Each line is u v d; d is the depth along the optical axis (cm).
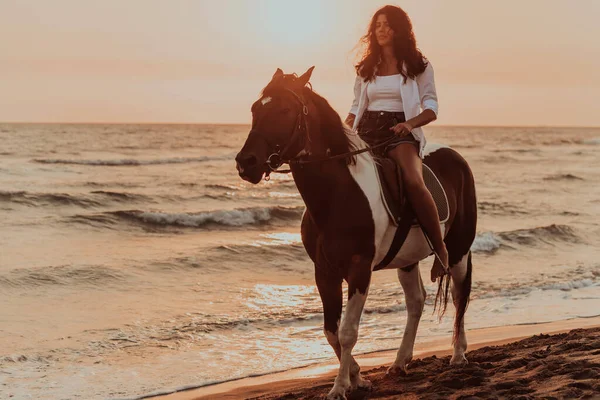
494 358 675
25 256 1534
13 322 1006
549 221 2420
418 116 548
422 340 923
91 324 1005
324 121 511
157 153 5972
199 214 2200
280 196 3098
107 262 1459
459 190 633
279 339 950
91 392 728
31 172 3816
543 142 10100
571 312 1105
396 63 570
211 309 1114
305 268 1519
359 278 516
